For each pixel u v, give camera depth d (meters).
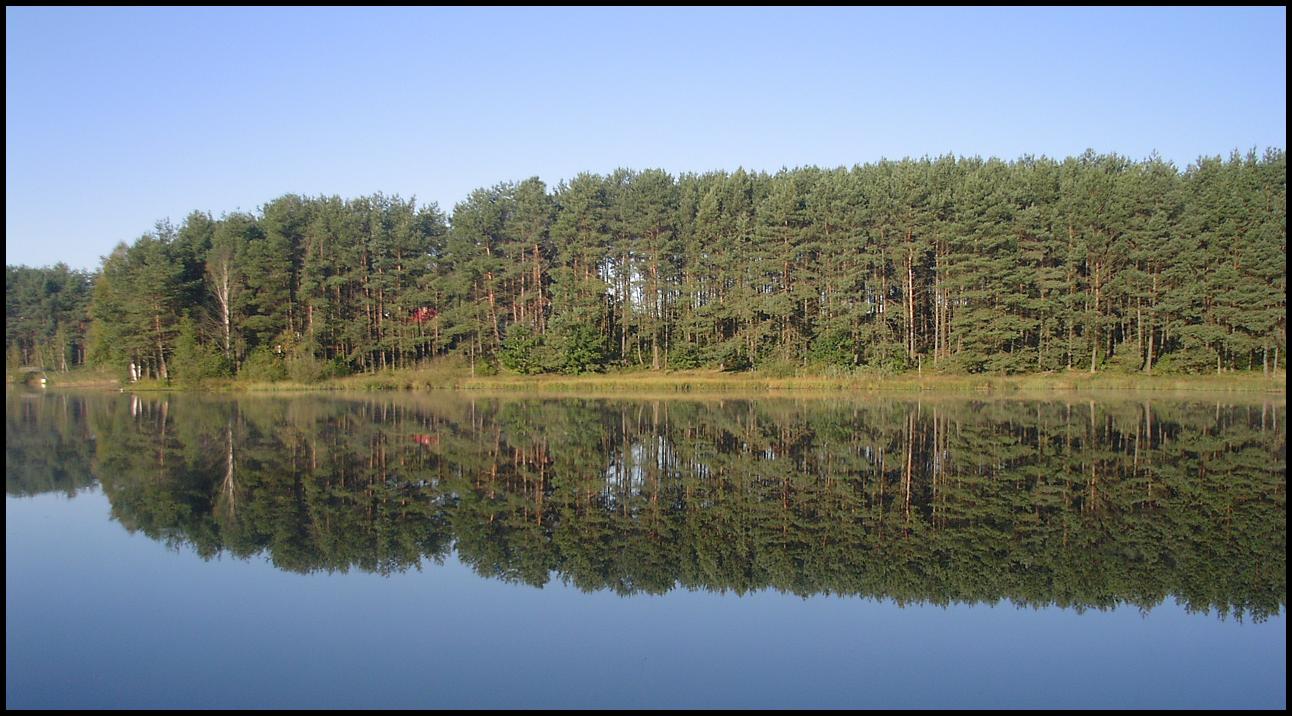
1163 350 60.84
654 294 65.00
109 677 9.94
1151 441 28.81
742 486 21.39
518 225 66.25
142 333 62.34
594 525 17.30
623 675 10.01
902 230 58.25
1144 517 17.83
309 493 20.56
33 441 30.47
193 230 67.88
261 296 64.75
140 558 14.84
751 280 60.81
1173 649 10.83
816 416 38.38
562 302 64.00
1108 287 56.78
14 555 15.07
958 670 10.19
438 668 10.20
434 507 18.97
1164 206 56.09
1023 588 13.25
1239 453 26.08
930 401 46.25
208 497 20.09
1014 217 56.66
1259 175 56.22
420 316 69.81
